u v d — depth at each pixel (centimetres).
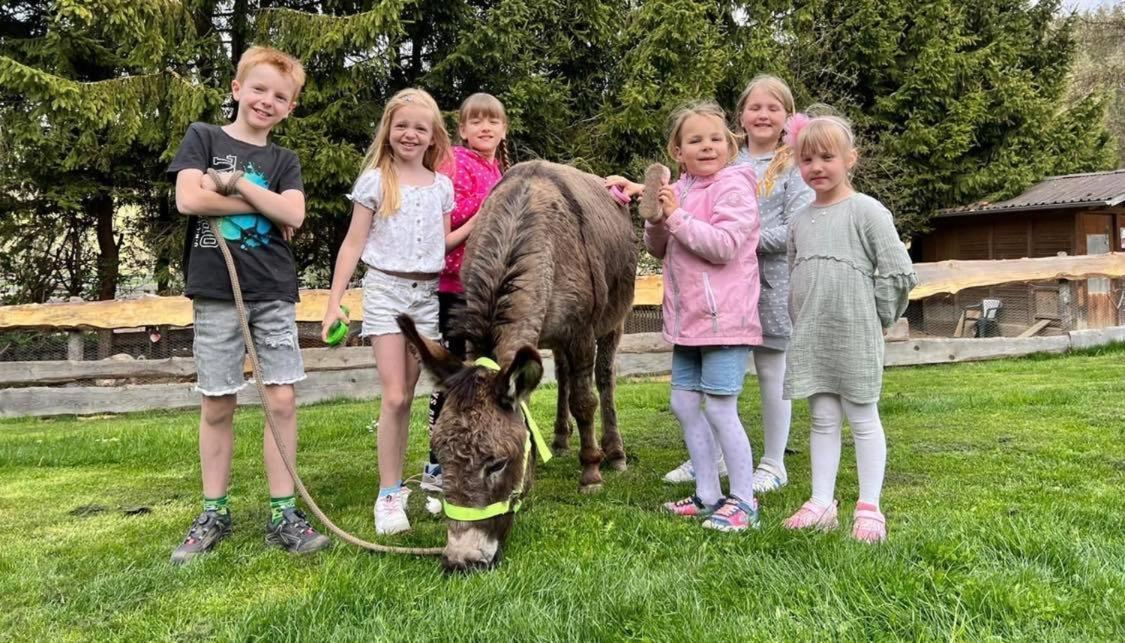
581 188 437
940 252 1820
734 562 281
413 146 355
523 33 1175
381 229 354
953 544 279
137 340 961
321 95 1045
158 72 988
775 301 410
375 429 613
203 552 319
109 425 686
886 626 228
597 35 1326
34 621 258
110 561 313
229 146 330
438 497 405
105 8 915
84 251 1302
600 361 479
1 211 1155
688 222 330
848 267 313
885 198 1523
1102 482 388
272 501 333
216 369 324
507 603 250
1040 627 222
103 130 1055
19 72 893
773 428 419
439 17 1148
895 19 1620
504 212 364
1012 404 624
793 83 1401
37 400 771
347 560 300
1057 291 1173
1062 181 1656
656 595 257
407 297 354
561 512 368
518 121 1158
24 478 472
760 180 418
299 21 1034
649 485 425
